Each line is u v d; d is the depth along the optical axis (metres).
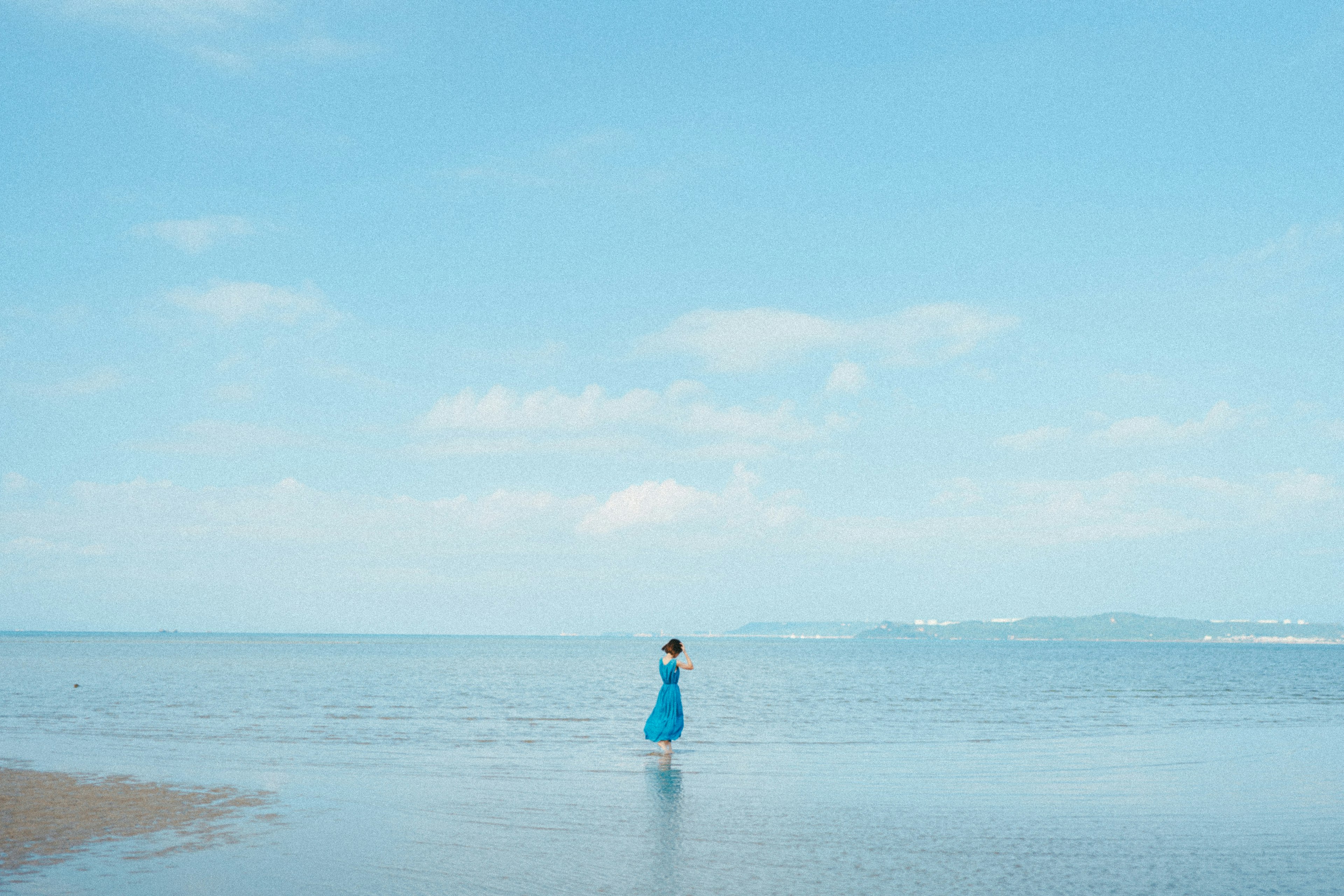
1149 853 9.02
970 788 13.24
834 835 9.80
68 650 107.50
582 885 7.59
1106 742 19.44
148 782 12.71
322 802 11.41
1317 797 12.54
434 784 13.04
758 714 26.31
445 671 53.78
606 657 98.00
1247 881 7.93
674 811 11.21
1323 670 72.44
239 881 7.55
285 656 85.12
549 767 14.98
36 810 10.52
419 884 7.54
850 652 161.75
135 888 7.27
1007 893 7.44
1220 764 15.95
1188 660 106.12
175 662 65.75
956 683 46.78
